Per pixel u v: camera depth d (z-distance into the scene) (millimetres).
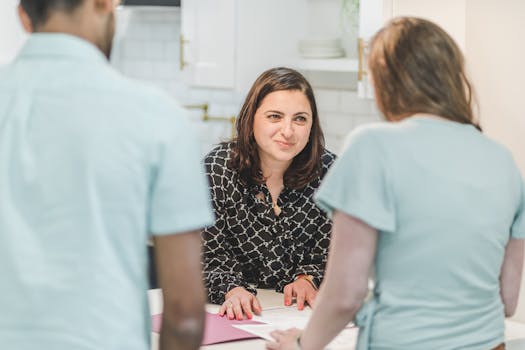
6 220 1224
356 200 1471
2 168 1239
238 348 2018
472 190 1501
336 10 3654
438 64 1528
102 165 1226
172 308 1324
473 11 2439
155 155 1253
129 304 1254
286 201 2506
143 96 1275
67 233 1221
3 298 1218
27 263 1215
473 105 2379
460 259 1500
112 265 1234
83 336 1211
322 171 2516
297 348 1677
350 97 3799
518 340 2139
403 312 1511
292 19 3678
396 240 1497
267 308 2359
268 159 2441
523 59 2348
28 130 1246
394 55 1546
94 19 1328
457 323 1518
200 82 3859
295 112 2357
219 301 2396
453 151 1509
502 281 1684
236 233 2494
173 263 1298
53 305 1211
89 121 1237
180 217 1271
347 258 1494
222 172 2463
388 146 1483
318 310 1567
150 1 4316
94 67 1284
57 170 1229
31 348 1207
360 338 1572
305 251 2557
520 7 2342
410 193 1474
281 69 2439
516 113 2377
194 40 3863
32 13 1314
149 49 4980
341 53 3596
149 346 1329
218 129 4629
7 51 3109
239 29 3600
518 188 1599
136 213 1248
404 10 2674
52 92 1260
